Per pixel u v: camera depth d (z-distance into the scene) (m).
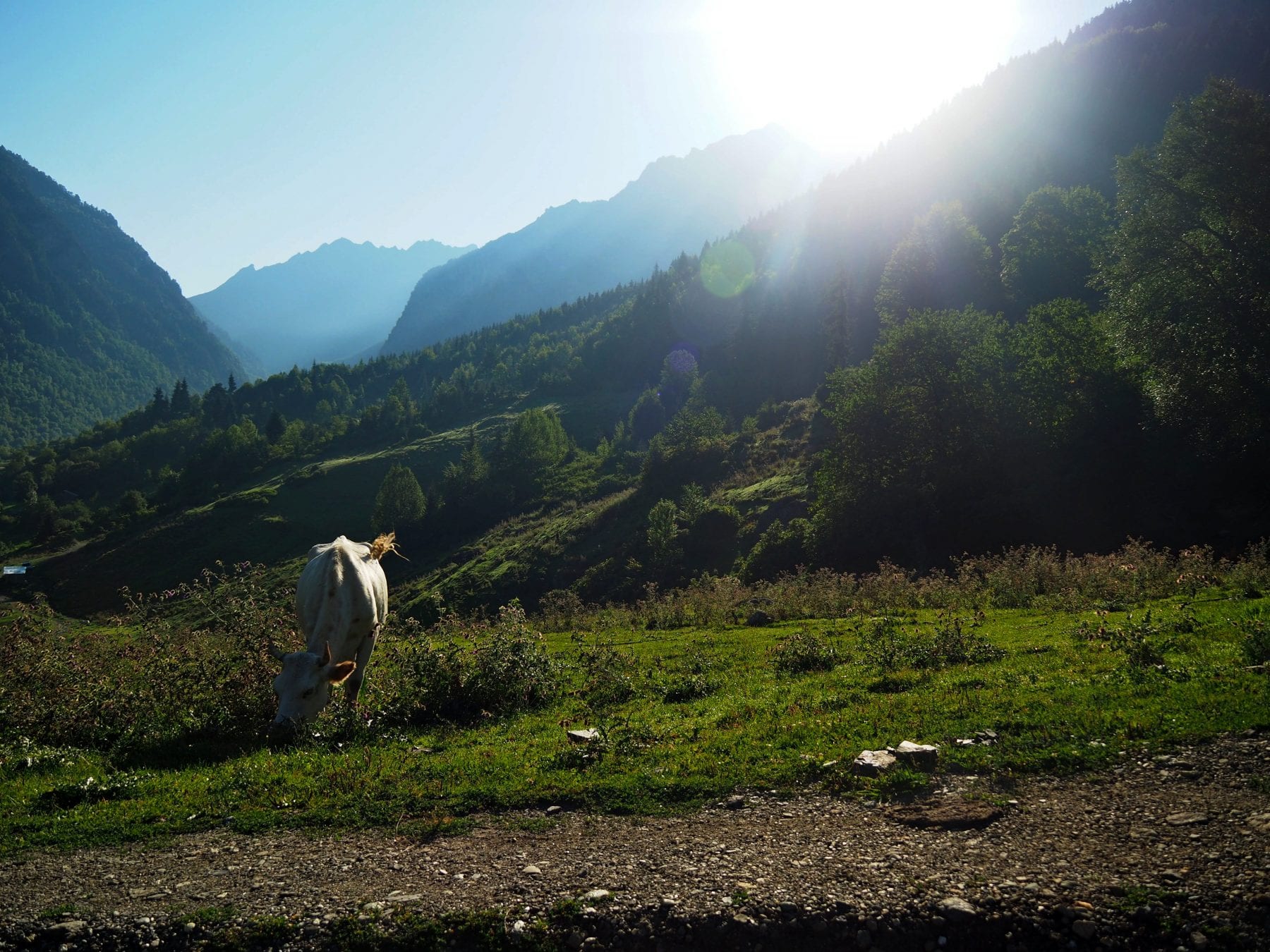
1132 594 17.58
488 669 11.86
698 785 7.27
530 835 6.58
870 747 7.65
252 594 13.12
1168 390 37.53
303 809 7.45
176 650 12.59
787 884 5.34
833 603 23.41
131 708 11.02
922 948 4.74
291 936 5.29
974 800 6.32
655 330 190.38
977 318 47.16
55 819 7.52
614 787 7.36
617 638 21.70
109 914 5.68
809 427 85.88
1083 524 38.16
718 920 5.05
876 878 5.31
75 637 14.41
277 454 155.00
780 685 11.63
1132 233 39.12
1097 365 41.12
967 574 24.66
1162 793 6.07
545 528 89.94
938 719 8.31
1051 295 84.81
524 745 9.23
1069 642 12.30
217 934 5.35
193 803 7.75
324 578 10.33
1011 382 43.81
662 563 60.62
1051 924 4.72
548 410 171.75
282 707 9.49
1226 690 7.85
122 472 177.25
